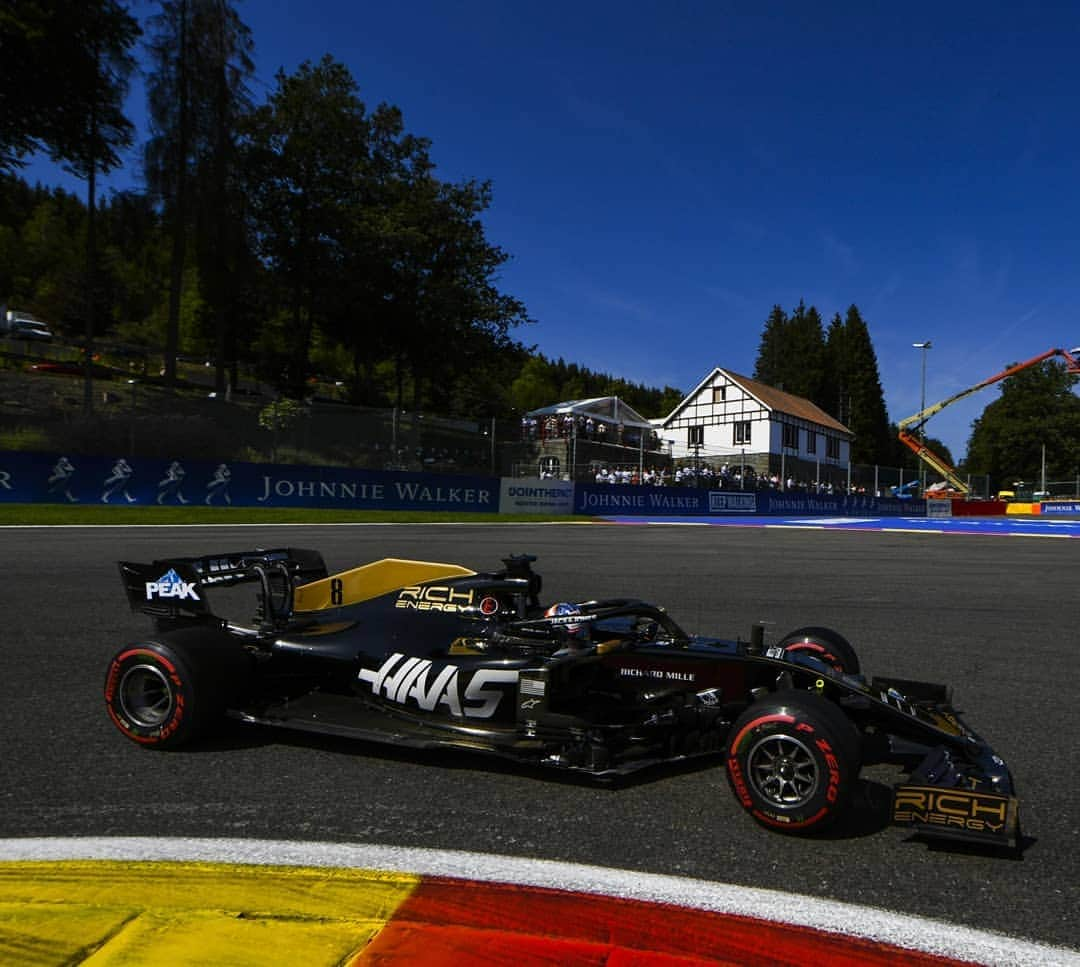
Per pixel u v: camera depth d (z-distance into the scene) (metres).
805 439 46.84
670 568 11.98
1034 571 12.62
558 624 3.94
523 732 3.76
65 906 2.44
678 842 3.04
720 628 7.36
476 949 2.22
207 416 27.22
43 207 85.50
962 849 3.04
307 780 3.64
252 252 33.09
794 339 87.06
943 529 25.14
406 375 49.66
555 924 2.39
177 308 30.61
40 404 27.81
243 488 22.31
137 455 24.38
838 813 2.98
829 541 18.56
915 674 5.72
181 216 30.11
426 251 38.47
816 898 2.61
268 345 44.78
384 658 4.19
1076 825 3.28
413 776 3.71
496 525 22.11
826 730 2.99
